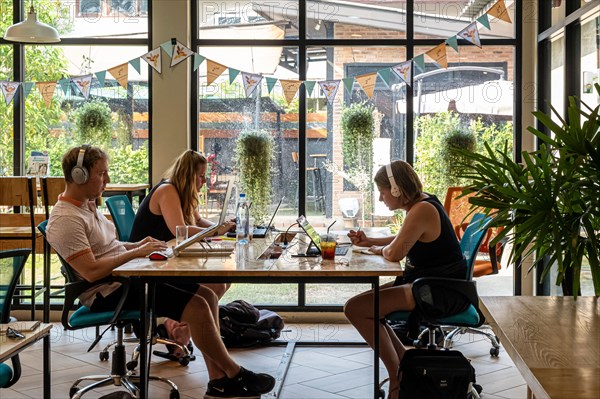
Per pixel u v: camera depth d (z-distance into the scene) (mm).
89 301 3791
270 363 4836
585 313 2475
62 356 4965
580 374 1765
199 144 6227
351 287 6184
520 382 4391
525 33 6035
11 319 3232
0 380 2723
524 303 2652
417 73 6125
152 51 5879
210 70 5715
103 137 6207
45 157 5965
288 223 6230
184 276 3273
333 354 5070
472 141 6098
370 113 6156
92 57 6211
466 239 4320
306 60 6164
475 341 5453
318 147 6191
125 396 4047
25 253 3002
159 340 4742
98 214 3900
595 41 4895
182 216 4328
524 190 3125
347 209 6180
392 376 3695
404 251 3660
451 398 3365
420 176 6160
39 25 5453
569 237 2795
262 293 6176
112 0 6156
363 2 6121
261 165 6172
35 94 6211
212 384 3803
